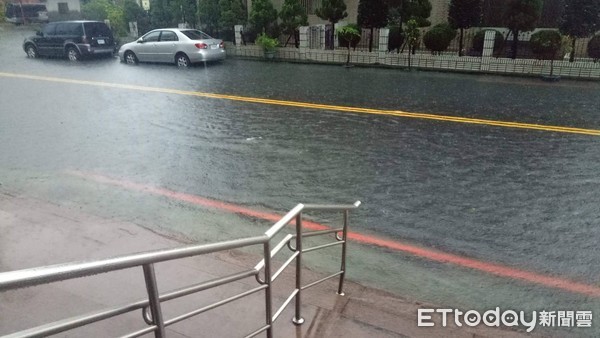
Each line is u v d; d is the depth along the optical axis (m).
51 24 19.77
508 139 8.49
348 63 18.33
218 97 12.22
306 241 4.95
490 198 6.03
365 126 9.38
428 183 6.52
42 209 5.21
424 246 4.87
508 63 16.27
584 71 15.32
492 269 4.43
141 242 4.49
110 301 3.29
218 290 3.54
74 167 7.11
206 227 5.23
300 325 3.17
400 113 10.48
